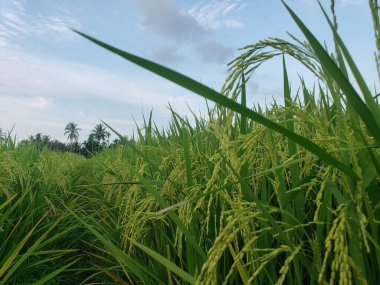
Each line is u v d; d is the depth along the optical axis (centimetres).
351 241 118
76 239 411
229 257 201
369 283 135
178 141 407
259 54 133
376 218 126
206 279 106
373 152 124
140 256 286
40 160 571
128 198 286
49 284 347
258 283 166
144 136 460
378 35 109
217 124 173
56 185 527
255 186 196
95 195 505
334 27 122
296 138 103
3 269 246
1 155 432
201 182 239
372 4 106
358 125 123
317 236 141
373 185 126
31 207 407
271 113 148
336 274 155
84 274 400
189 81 91
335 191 121
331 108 219
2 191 377
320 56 101
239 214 117
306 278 183
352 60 112
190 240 165
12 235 351
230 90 139
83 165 841
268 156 182
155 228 273
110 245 205
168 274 225
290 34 125
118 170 405
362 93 114
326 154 106
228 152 161
